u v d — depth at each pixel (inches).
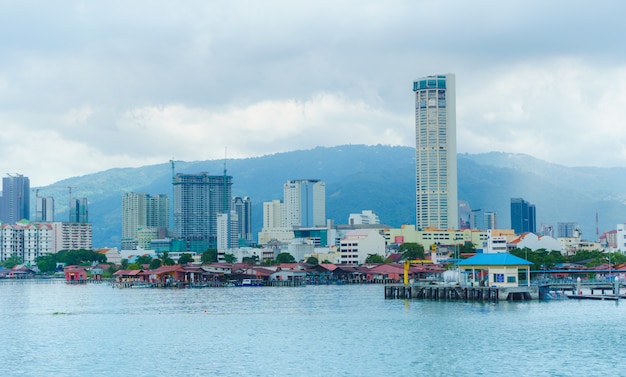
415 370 4985.2
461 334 6338.6
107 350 5915.4
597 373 4817.9
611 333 6279.5
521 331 6432.1
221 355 5605.3
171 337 6550.2
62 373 5054.1
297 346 5940.0
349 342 6082.7
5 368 5236.2
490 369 4977.9
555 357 5319.9
